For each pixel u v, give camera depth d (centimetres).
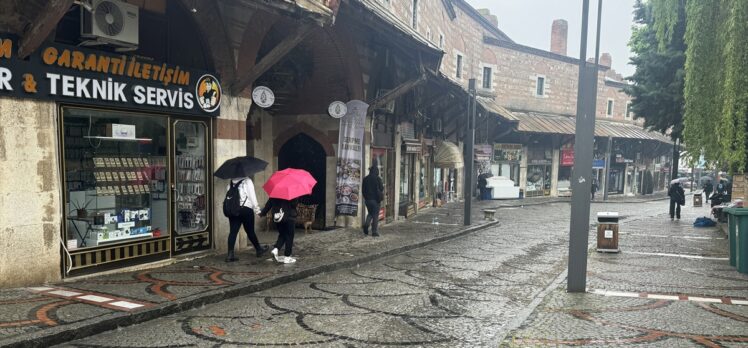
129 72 745
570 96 3547
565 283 811
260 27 979
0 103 606
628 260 1039
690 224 1841
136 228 795
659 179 4947
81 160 713
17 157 626
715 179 4419
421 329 563
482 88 3028
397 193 1698
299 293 721
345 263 920
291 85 1324
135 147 791
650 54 1622
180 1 827
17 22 607
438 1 2342
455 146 2331
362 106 1283
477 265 977
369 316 610
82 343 491
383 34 1188
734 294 734
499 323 593
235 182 878
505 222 1838
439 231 1420
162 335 523
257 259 902
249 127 1284
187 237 881
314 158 1366
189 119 872
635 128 4053
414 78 1379
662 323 586
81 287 659
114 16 701
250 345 498
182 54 875
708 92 1059
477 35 2955
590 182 736
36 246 650
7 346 443
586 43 725
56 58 653
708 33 1048
